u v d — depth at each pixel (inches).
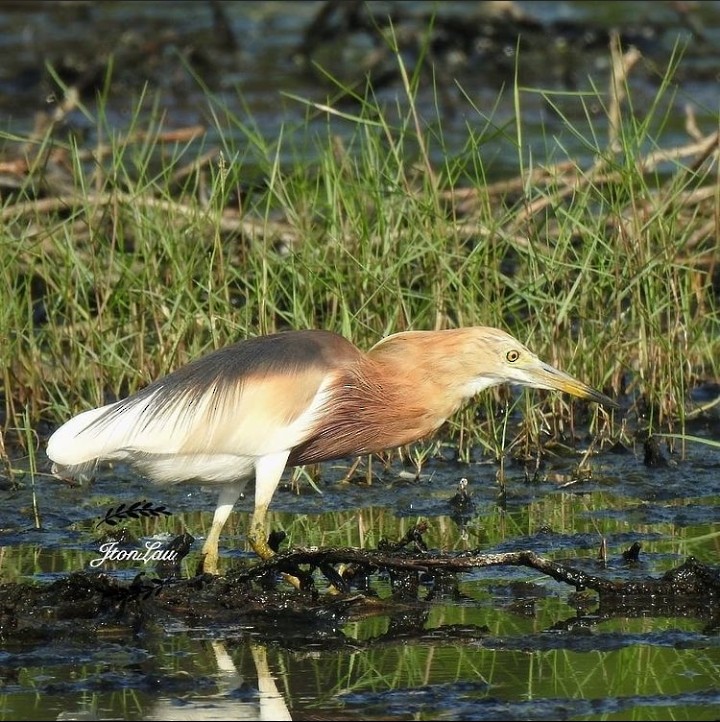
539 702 304.3
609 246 538.6
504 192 631.8
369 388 402.3
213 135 866.1
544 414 534.3
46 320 595.5
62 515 450.6
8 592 358.9
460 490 457.4
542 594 378.9
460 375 409.4
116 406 390.3
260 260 558.9
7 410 516.4
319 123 903.7
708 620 357.7
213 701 306.0
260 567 370.6
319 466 496.1
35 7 1181.1
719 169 565.0
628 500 462.9
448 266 523.5
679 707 301.7
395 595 380.2
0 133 552.7
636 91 992.2
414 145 840.3
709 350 564.1
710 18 1189.1
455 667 326.0
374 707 302.5
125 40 1095.0
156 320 536.7
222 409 386.9
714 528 429.7
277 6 1259.8
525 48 1067.9
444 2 1155.3
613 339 536.1
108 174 569.3
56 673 325.1
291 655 335.6
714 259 566.3
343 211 577.3
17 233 628.1
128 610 361.4
